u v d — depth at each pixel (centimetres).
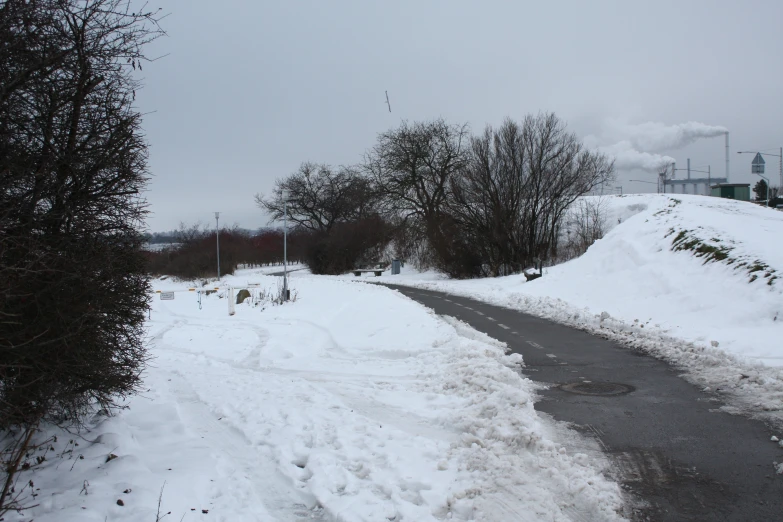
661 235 2023
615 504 425
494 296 2209
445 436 593
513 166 3388
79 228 483
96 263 489
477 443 548
